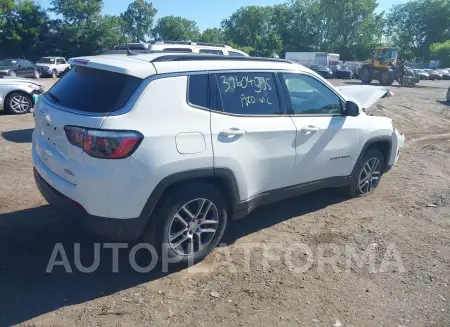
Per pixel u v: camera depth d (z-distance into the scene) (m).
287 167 4.08
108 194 3.01
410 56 90.75
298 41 86.62
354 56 82.88
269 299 3.20
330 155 4.53
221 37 98.50
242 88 3.74
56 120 3.26
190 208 3.50
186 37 93.75
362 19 81.19
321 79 4.48
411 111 14.34
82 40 52.94
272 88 3.99
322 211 4.93
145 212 3.18
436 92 24.31
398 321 3.00
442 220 4.76
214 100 3.50
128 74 3.13
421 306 3.18
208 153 3.36
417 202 5.29
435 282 3.50
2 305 3.01
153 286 3.33
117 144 2.95
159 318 2.95
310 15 85.06
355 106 4.61
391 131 5.36
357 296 3.28
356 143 4.84
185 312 3.02
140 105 3.09
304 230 4.42
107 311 3.00
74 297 3.15
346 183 5.03
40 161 3.64
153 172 3.09
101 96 3.17
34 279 3.34
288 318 2.99
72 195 3.14
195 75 3.42
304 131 4.16
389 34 93.31
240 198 3.73
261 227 4.47
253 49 59.47
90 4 53.06
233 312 3.04
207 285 3.37
